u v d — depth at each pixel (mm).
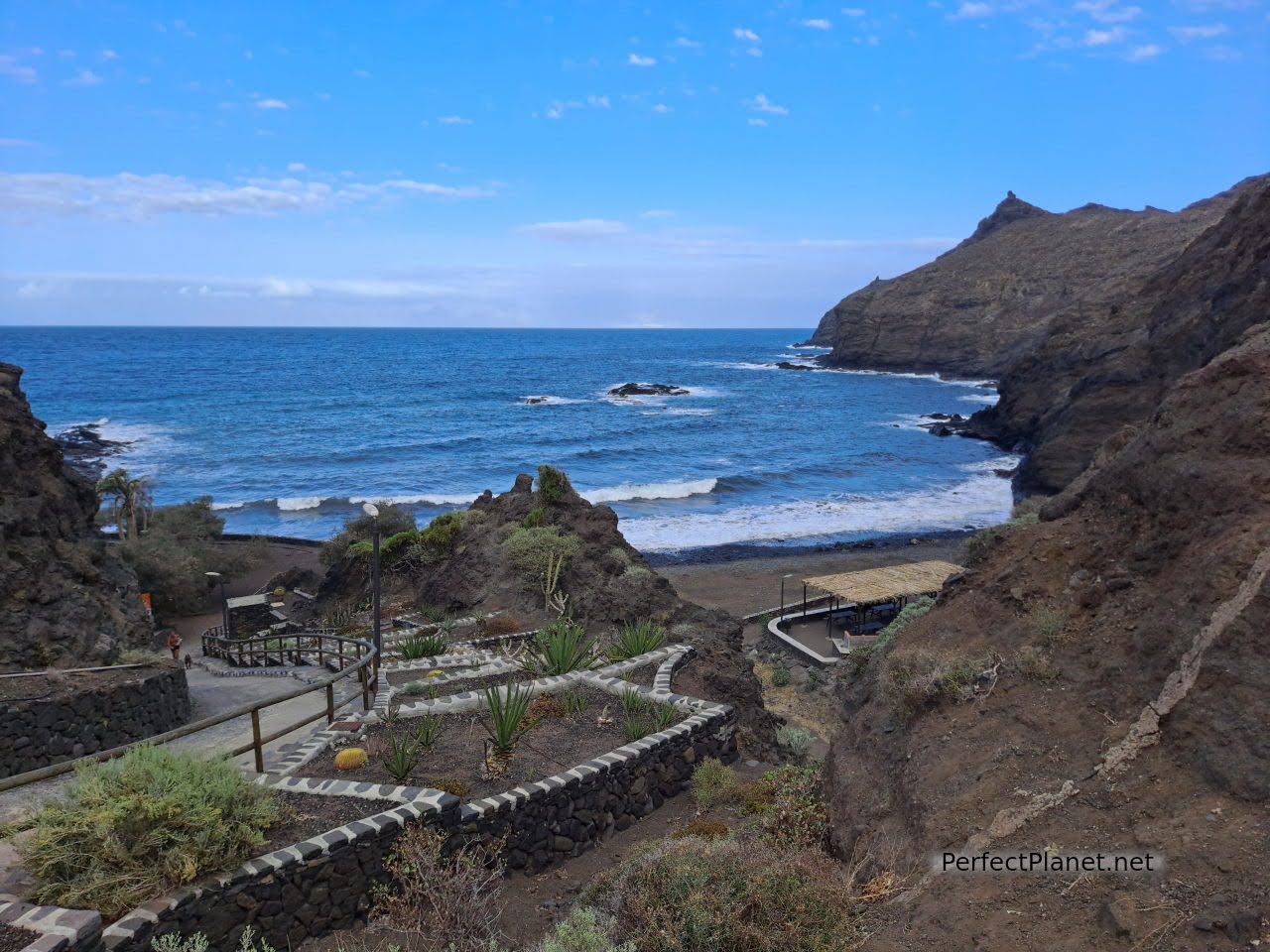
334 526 44562
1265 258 39125
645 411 89312
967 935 4766
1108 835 5109
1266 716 5051
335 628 21438
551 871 8477
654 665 13062
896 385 120875
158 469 56562
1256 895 4156
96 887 5746
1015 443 65750
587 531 21922
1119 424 46062
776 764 11586
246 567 34469
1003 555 8797
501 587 20406
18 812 8094
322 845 6660
